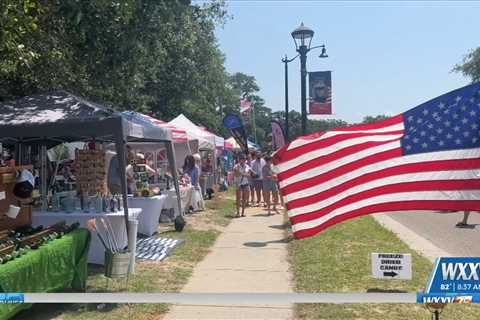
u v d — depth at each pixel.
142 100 24.36
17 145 10.64
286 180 5.24
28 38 10.26
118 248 7.12
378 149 5.04
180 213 11.88
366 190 5.04
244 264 8.54
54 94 9.19
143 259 8.76
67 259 5.92
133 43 12.34
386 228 12.43
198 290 6.93
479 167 4.72
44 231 6.00
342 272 7.83
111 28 11.97
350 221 13.59
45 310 5.87
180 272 7.88
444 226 12.91
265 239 10.91
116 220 7.97
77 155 9.10
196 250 9.64
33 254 5.14
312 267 8.16
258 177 17.09
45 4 10.00
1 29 7.44
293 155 5.24
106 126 8.06
